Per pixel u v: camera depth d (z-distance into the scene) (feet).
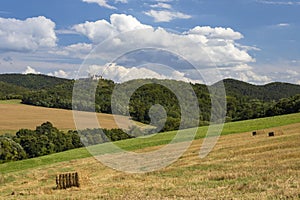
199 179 62.64
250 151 94.63
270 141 114.21
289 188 45.29
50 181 89.76
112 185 66.59
